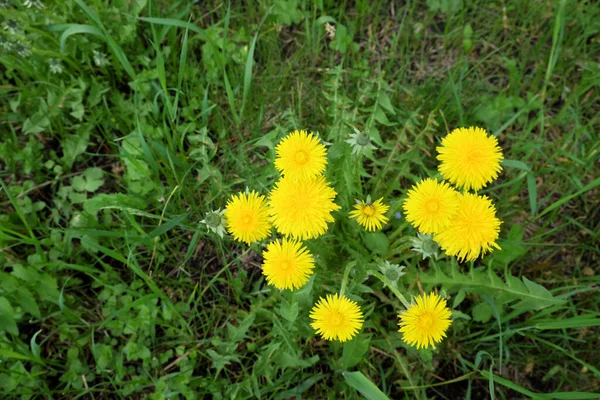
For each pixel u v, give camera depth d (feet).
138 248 1.37
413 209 0.90
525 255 1.38
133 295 1.29
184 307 1.30
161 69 1.20
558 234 1.42
